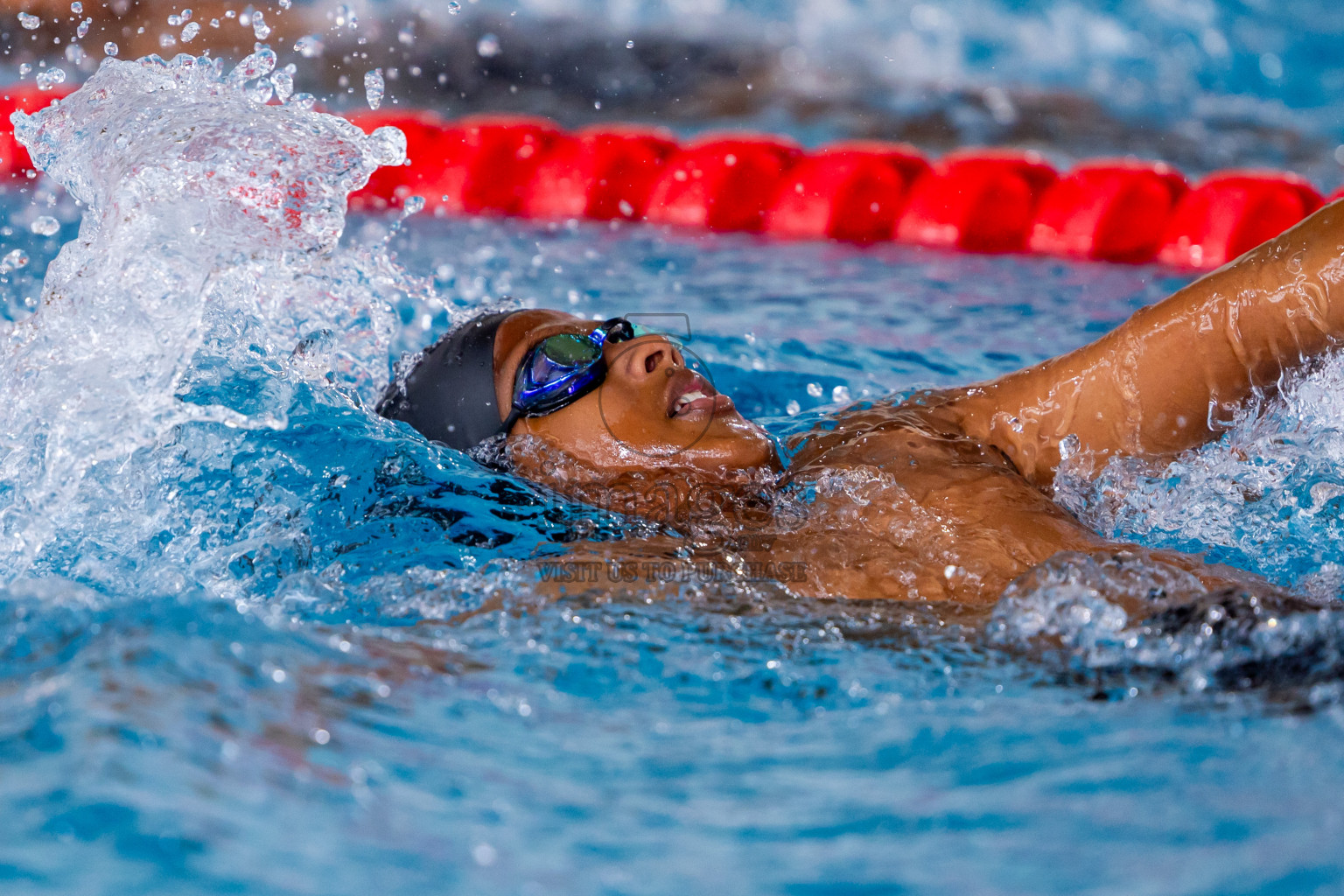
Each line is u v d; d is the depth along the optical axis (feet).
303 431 19.93
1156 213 47.24
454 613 14.87
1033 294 40.14
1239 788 9.66
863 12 84.38
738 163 52.85
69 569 16.46
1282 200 45.91
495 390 20.02
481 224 50.14
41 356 18.74
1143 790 9.79
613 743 11.19
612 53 79.82
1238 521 18.62
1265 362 17.93
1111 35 79.61
